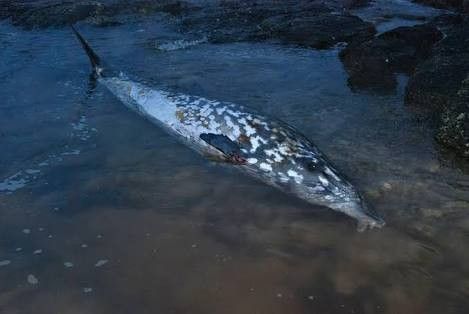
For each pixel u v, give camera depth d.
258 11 12.86
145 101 7.47
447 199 5.28
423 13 13.78
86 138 6.60
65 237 4.70
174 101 7.14
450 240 4.68
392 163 5.99
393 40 9.84
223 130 6.47
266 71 9.09
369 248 4.59
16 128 6.81
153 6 13.35
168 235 4.75
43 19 12.15
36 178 5.65
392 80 8.53
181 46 10.66
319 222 4.96
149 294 4.03
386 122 7.06
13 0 14.26
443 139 6.35
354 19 11.51
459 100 6.48
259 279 4.21
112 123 7.03
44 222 4.90
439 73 7.71
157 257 4.45
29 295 4.02
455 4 14.34
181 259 4.43
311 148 5.96
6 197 5.28
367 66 8.76
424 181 5.61
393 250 4.55
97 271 4.28
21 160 6.01
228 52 10.26
